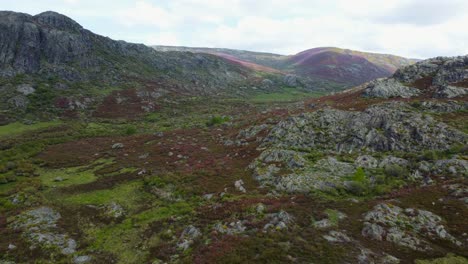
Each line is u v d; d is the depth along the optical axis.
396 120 56.03
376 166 46.25
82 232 35.03
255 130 75.50
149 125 108.12
